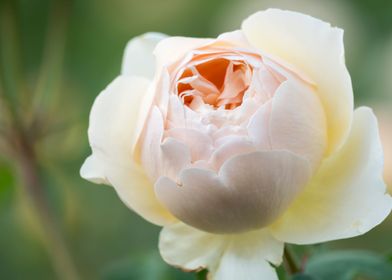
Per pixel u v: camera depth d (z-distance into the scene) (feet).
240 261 1.24
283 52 1.27
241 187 1.18
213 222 1.21
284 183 1.19
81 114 1.72
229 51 1.24
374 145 1.22
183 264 1.26
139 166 1.28
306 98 1.22
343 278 1.35
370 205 1.21
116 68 1.71
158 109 1.23
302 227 1.24
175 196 1.20
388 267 1.35
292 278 1.29
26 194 1.72
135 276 1.49
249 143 1.19
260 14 1.27
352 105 1.23
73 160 1.80
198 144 1.20
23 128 1.68
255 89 1.22
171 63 1.25
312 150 1.22
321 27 1.25
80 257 1.87
